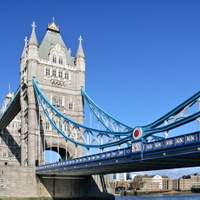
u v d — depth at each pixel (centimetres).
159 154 3944
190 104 3741
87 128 6266
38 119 8269
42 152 8088
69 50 9500
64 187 7588
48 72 8738
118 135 5066
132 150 4369
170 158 3941
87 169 5850
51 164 6706
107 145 5281
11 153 11544
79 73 9069
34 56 8538
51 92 8606
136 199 13025
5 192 6994
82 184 7806
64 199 7500
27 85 8356
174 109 3931
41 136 8181
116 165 4938
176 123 3791
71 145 8475
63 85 8825
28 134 8050
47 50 8969
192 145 3475
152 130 4172
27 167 7331
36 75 8475
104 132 5625
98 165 5147
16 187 7119
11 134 11756
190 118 3622
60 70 8906
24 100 8756
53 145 8269
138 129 4397
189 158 3934
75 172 6669
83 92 8812
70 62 9206
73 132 8500
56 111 7388
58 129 7450
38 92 8175
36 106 8300
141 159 4191
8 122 10775
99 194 7931
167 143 3831
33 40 8631
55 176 7481
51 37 9262
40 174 7344
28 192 7194
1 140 11494
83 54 9269
